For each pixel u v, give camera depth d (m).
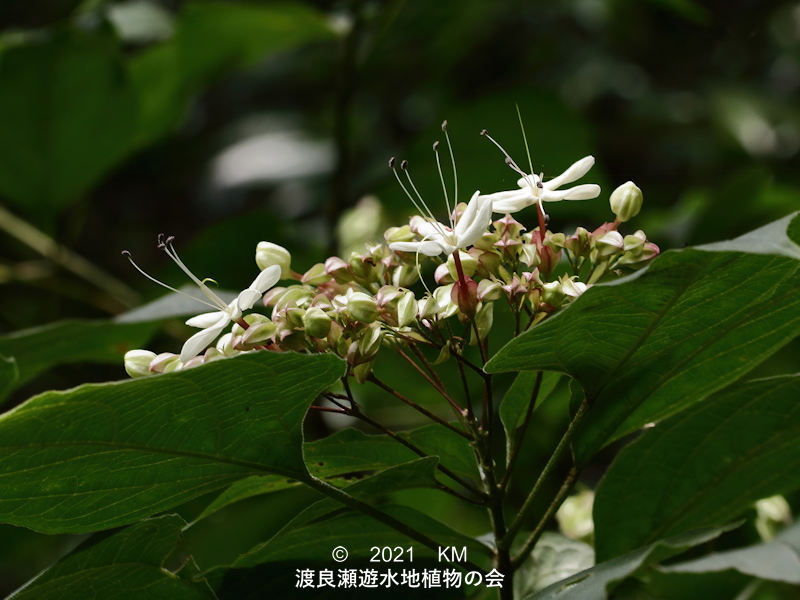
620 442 0.83
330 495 0.44
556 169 0.72
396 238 0.45
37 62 0.66
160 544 0.45
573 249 0.45
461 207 0.45
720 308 0.42
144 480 0.43
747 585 0.55
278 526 0.65
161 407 0.41
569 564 0.51
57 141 0.70
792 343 0.68
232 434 0.43
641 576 0.50
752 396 0.47
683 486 0.48
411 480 0.45
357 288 0.46
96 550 0.44
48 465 0.42
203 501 0.62
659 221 0.79
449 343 0.44
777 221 0.40
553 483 0.64
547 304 0.44
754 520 0.56
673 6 0.76
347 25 0.75
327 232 0.74
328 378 0.42
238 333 0.44
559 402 0.63
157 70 0.79
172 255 0.45
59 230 0.86
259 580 0.47
